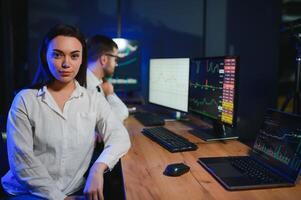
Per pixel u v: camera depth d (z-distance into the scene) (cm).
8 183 139
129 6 311
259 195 103
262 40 334
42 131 134
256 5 328
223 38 325
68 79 133
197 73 194
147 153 151
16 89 312
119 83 288
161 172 125
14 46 310
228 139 177
